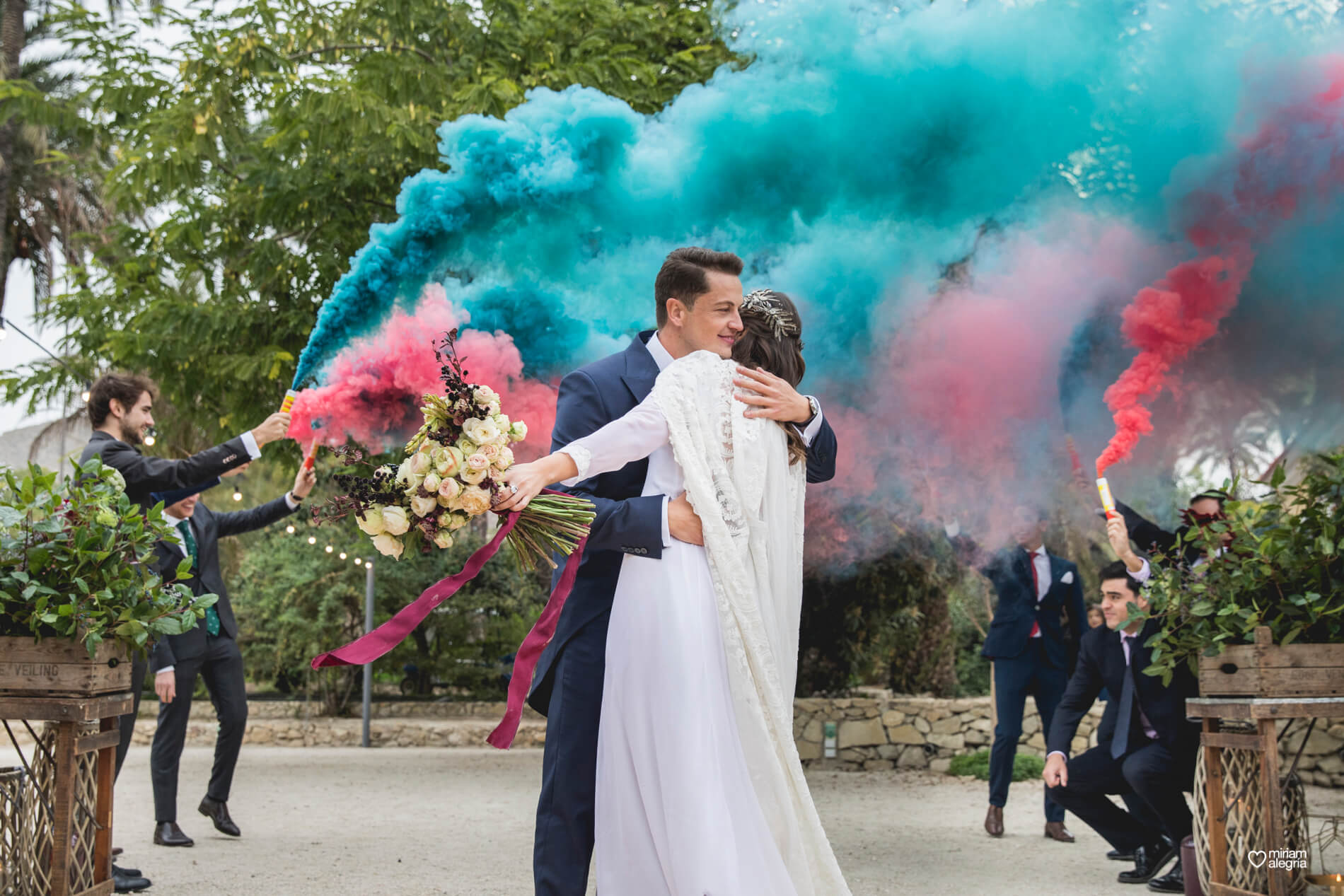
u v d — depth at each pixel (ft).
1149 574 15.66
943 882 14.87
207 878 14.87
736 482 8.18
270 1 28.84
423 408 7.66
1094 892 14.37
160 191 28.43
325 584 44.42
